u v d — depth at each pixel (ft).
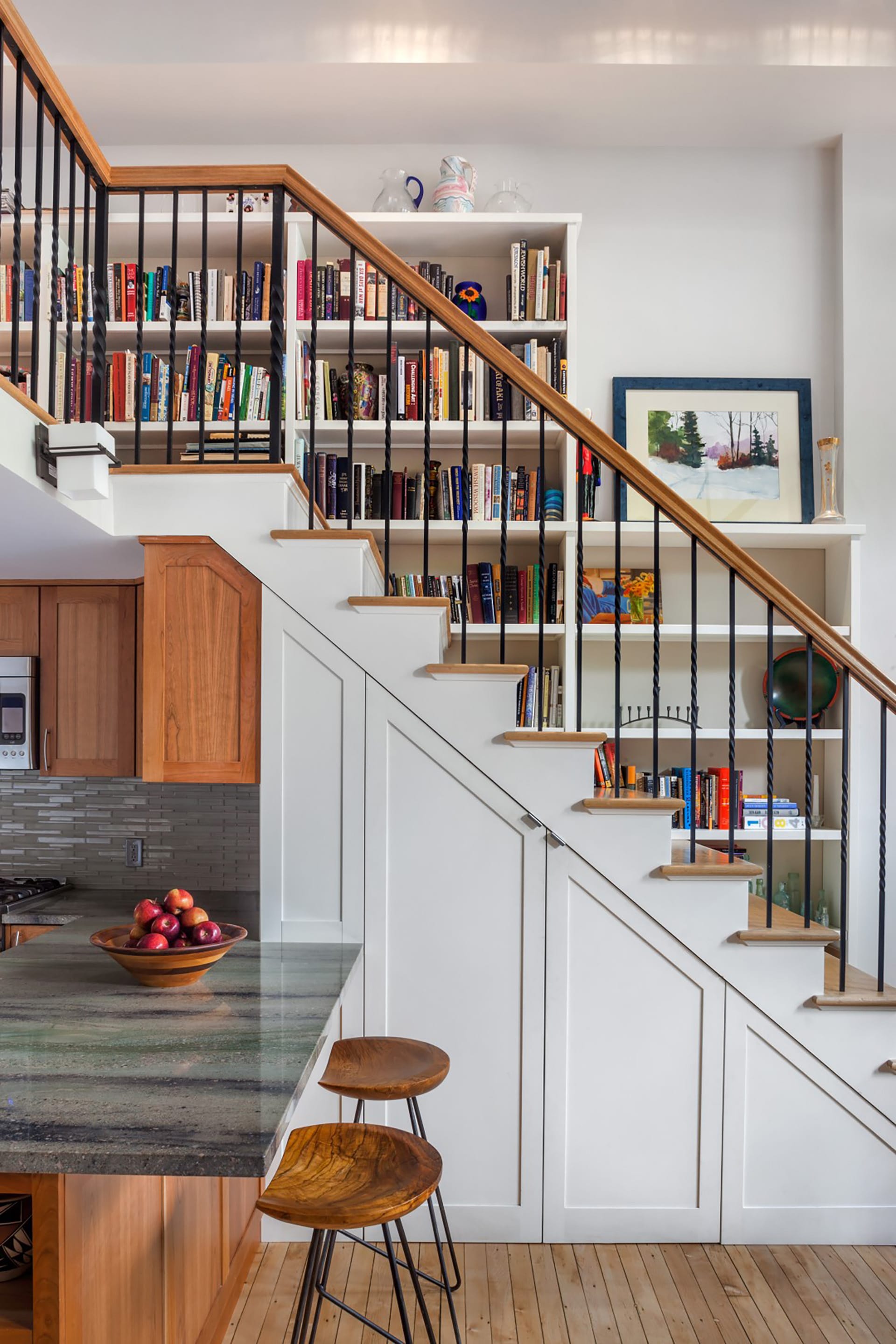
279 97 12.43
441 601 8.37
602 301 13.39
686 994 8.43
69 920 10.47
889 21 11.89
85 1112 4.72
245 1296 7.57
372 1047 7.10
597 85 12.21
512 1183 8.41
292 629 8.44
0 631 11.37
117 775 11.23
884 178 13.23
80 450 7.00
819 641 8.56
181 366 12.69
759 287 13.42
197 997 6.86
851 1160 8.41
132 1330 5.24
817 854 12.88
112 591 11.29
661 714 12.96
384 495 11.87
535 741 8.29
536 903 8.40
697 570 13.12
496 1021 8.41
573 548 11.85
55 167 7.61
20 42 6.84
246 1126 4.55
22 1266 4.76
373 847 8.42
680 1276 7.91
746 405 13.21
